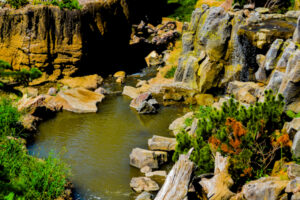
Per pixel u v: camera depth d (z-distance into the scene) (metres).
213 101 21.73
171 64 29.59
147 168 13.84
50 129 18.06
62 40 25.19
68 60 25.64
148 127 18.56
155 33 38.56
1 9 23.94
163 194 9.59
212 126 12.00
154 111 20.69
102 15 28.25
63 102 21.45
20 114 17.53
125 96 23.91
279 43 17.50
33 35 24.30
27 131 17.17
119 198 11.88
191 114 18.95
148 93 21.95
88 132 17.83
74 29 25.41
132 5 35.56
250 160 10.70
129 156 15.11
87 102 21.83
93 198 11.80
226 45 22.12
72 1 25.75
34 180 10.55
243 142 10.61
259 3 27.36
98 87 25.61
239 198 9.41
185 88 23.34
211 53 22.45
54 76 25.42
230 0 28.27
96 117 20.02
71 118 19.81
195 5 45.00
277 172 10.45
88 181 12.95
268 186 8.78
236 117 11.72
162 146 15.38
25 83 6.68
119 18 31.34
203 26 23.08
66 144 16.27
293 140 10.66
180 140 12.02
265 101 11.97
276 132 11.91
